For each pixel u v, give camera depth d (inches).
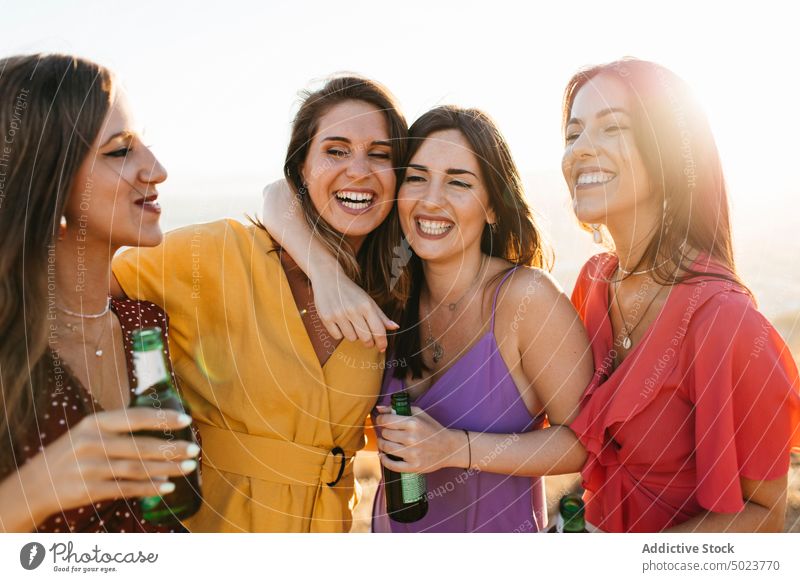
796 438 40.2
